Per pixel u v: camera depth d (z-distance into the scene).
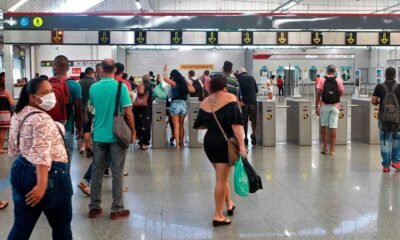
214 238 4.88
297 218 5.49
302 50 36.44
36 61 27.62
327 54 36.59
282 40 12.75
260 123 11.34
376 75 38.03
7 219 5.47
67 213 3.61
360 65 40.47
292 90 34.09
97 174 5.58
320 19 12.22
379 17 12.38
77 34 12.09
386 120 7.75
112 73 5.57
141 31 12.26
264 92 28.97
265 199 6.31
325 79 9.71
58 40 11.98
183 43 12.48
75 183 7.31
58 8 22.22
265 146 11.05
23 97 3.50
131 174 7.96
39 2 19.25
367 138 11.54
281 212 5.73
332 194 6.54
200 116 5.29
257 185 5.08
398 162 8.06
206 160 9.23
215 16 11.98
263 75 33.31
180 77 10.69
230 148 5.10
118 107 5.42
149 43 12.38
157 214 5.69
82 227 5.23
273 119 11.02
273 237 4.89
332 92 9.63
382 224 5.25
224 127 5.14
